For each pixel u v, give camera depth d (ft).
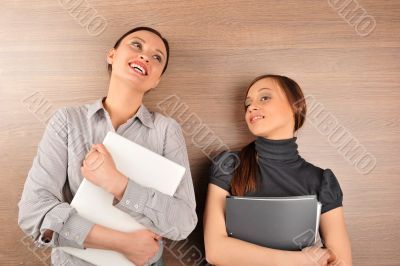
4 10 4.80
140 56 3.79
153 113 3.97
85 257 3.22
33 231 3.06
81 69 4.82
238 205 3.76
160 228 3.16
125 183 3.05
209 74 4.96
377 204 4.96
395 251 4.91
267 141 4.15
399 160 5.02
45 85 4.78
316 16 5.10
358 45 5.12
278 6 5.08
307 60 5.06
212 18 5.01
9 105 4.73
